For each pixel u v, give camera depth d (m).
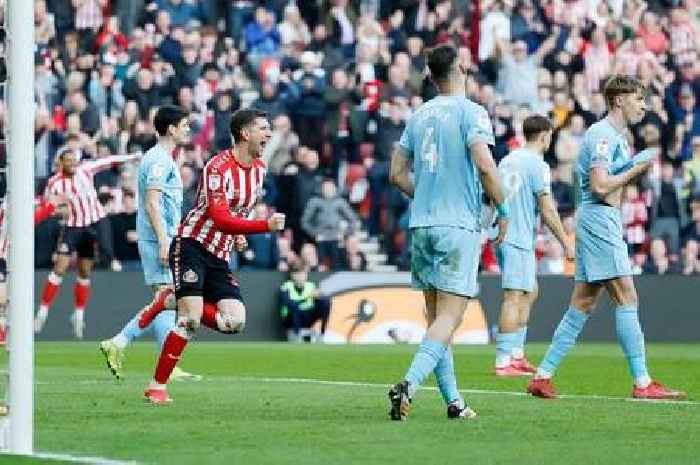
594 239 37.25
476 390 40.66
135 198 73.31
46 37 75.25
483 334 76.44
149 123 74.38
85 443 25.72
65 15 77.06
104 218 72.94
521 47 83.06
